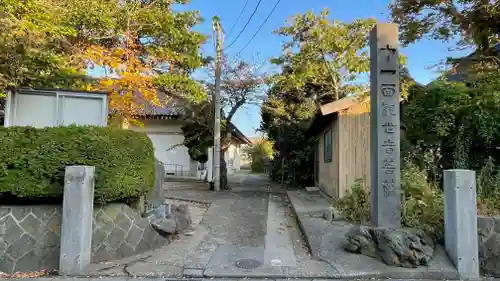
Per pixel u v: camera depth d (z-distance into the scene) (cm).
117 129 497
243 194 1094
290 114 1386
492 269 416
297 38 1278
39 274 414
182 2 1025
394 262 418
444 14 684
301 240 566
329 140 961
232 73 1222
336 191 838
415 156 619
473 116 606
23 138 438
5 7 541
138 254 488
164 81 905
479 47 664
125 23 889
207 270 424
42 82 644
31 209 437
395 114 462
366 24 1189
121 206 493
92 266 432
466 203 411
